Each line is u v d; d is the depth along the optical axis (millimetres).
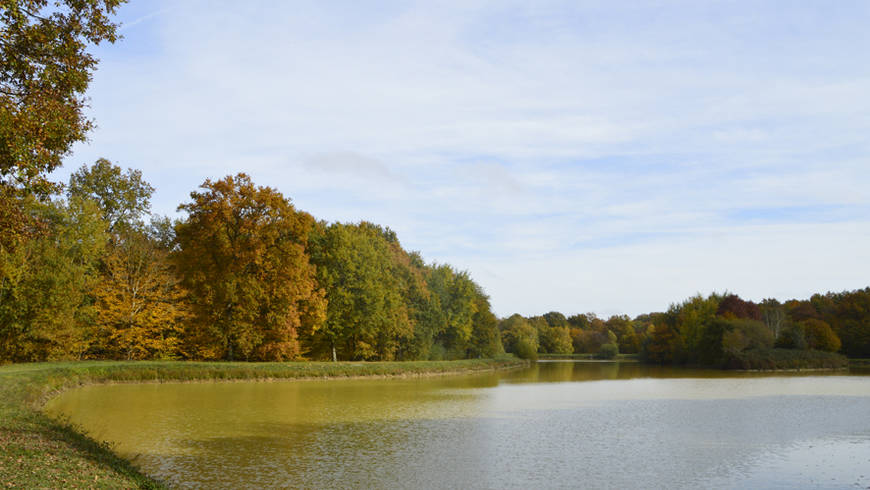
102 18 15891
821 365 79062
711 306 93812
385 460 18328
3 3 13078
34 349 42500
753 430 24844
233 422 25141
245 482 15305
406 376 58906
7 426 16109
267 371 47781
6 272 38500
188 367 44688
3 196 15367
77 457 13484
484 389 45031
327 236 63125
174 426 23672
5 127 13461
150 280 50719
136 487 11922
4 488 9992
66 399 31344
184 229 53000
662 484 15945
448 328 81688
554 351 161000
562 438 22625
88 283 46062
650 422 27031
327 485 15227
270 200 52219
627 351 169625
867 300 99375
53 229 44219
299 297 53844
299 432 23109
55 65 15281
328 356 63438
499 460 18562
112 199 57188
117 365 42281
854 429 25109
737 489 15477
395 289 68875
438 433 23484
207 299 50000
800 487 15742
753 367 77000
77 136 16172
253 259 51094
